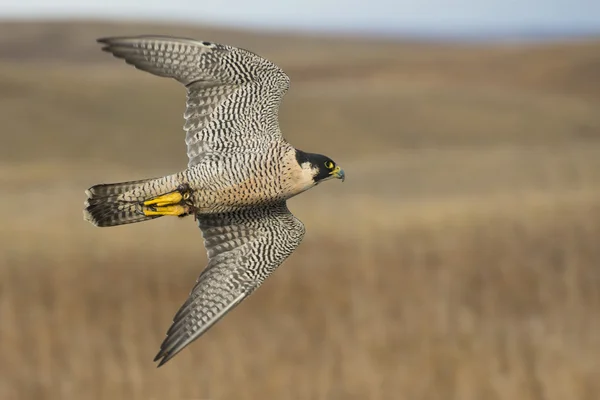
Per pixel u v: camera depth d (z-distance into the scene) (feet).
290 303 52.26
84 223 78.54
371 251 63.10
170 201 27.17
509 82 289.33
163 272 59.52
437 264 60.08
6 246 65.31
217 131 28.25
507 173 128.16
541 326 46.03
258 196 28.12
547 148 176.65
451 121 212.02
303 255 62.85
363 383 38.04
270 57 407.44
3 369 41.24
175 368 40.81
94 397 38.60
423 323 45.52
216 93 28.55
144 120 192.95
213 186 27.55
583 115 226.58
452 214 80.28
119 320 48.98
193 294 28.32
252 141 28.07
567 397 36.52
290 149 28.14
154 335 46.75
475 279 57.88
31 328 46.09
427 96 235.20
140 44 28.09
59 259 60.85
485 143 195.21
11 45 460.14
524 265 59.16
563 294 52.90
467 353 41.04
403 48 607.37
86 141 173.58
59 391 38.73
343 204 96.37
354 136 195.62
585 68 293.23
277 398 37.91
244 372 39.86
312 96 226.17
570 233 68.23
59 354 43.24
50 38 477.36
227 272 28.84
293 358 41.98
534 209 80.18
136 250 64.90
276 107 28.53
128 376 39.91
